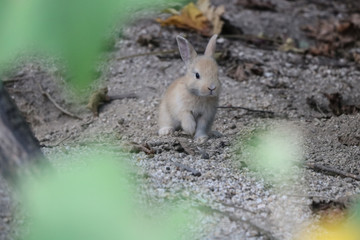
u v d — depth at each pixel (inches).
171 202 273.6
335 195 323.3
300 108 539.8
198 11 670.5
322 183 343.3
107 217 77.6
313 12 813.2
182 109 451.2
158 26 668.1
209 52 466.3
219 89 442.0
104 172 80.0
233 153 390.3
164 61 602.9
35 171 197.2
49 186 79.4
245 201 302.2
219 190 312.7
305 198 311.0
